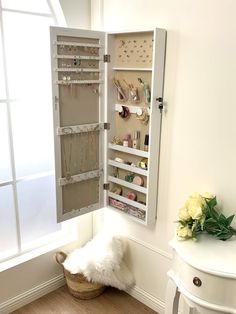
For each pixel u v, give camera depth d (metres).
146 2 1.92
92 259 2.27
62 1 2.07
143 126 2.09
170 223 2.09
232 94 1.65
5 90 2.01
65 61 1.97
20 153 2.17
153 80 1.87
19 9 2.00
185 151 1.91
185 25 1.76
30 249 2.38
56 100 1.98
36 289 2.38
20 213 2.27
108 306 2.33
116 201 2.34
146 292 2.35
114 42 2.12
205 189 1.86
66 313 2.26
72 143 2.13
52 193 2.42
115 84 2.18
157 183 2.10
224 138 1.73
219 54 1.66
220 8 1.61
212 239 1.65
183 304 2.02
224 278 1.41
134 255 2.38
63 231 2.58
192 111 1.83
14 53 2.02
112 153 2.32
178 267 1.61
